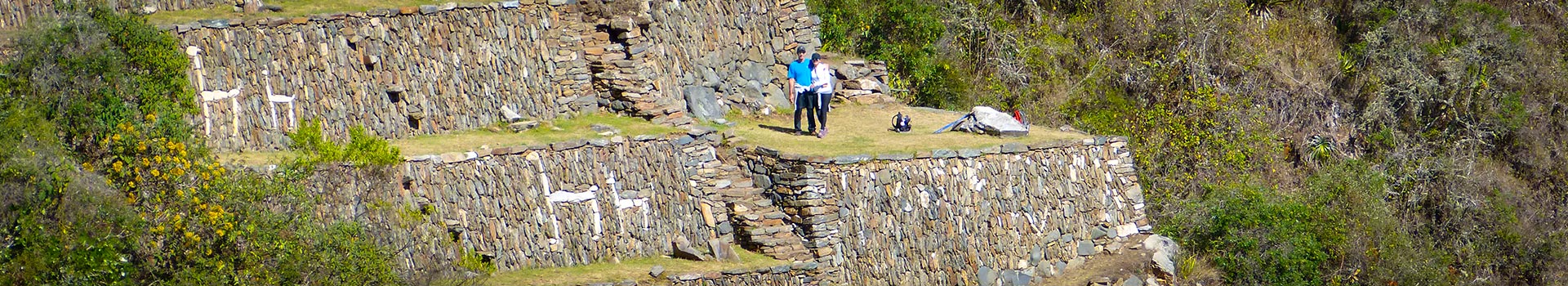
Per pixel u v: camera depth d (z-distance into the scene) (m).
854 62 31.38
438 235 22.08
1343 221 31.16
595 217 23.83
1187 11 36.28
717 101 28.67
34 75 20.97
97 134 20.69
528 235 23.06
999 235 26.14
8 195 18.73
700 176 25.41
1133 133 33.84
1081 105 34.66
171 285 19.22
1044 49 35.34
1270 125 36.06
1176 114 34.84
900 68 33.19
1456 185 36.19
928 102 33.06
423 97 25.06
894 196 25.16
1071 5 36.97
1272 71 36.88
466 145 23.89
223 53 22.80
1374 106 37.03
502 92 26.14
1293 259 28.66
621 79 27.30
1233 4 37.59
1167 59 35.84
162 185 19.89
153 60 21.88
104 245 19.03
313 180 20.92
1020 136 27.34
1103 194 27.61
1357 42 38.91
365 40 24.48
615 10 27.64
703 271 23.52
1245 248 28.56
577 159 23.88
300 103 23.62
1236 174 33.75
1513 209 36.16
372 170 21.61
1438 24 38.81
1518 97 38.00
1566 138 38.50
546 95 26.77
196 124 22.02
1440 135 37.34
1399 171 36.19
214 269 19.44
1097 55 36.03
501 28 26.31
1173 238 28.91
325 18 24.06
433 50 25.28
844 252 24.62
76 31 21.42
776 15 30.33
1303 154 35.91
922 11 34.25
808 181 24.50
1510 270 35.47
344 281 20.05
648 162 24.73
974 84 34.06
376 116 24.45
